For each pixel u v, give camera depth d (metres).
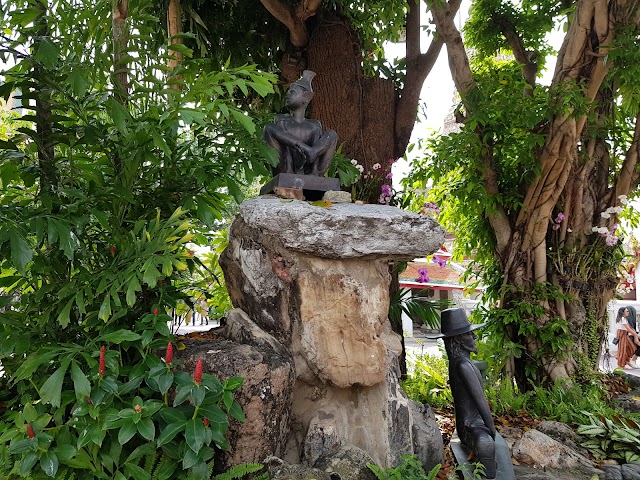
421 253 3.32
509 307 6.16
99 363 2.57
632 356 9.10
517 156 6.18
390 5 6.24
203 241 4.27
